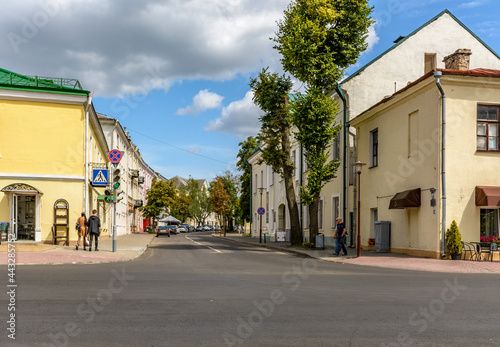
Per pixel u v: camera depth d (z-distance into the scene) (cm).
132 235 5316
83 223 2197
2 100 2422
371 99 2836
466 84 1941
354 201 2747
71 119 2492
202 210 10406
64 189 2469
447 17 2939
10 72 2561
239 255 2228
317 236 2570
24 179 2427
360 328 630
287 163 2872
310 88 2533
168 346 536
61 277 1151
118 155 2156
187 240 4531
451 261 1777
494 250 1834
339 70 2548
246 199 6644
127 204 5722
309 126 2506
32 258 1689
